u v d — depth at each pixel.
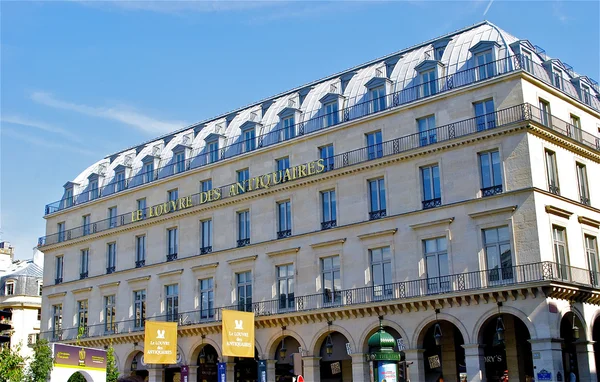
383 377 27.25
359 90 50.72
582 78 49.12
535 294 38.91
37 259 92.56
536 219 40.19
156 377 56.34
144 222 60.53
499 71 43.38
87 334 62.91
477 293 40.53
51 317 67.31
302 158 51.50
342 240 47.62
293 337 50.00
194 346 54.28
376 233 46.03
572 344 42.94
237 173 55.59
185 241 57.56
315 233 49.19
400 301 43.41
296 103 54.97
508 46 44.12
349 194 48.28
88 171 72.31
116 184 65.31
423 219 44.41
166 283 57.91
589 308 42.25
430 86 46.16
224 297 53.62
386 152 46.97
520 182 41.19
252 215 53.50
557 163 43.44
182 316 55.72
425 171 45.44
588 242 44.75
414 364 42.75
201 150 59.31
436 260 43.72
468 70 44.75
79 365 32.38
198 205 56.59
